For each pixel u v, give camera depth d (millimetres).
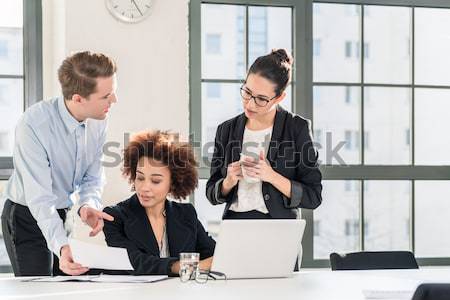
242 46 6000
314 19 6086
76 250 3211
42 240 3961
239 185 3953
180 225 3680
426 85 6281
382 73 6211
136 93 5531
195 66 5836
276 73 3875
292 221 3357
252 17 5996
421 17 6262
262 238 3328
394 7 6207
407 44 6242
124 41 5500
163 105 5578
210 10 5938
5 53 5676
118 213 3617
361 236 6195
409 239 6270
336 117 6148
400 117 6246
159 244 3652
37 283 3186
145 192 3580
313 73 6086
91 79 3670
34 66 5652
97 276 3377
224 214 3990
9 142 5691
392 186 6230
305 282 3285
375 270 3789
